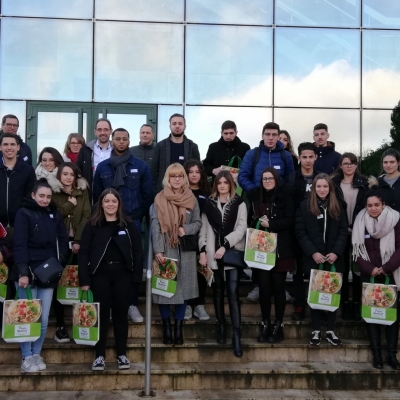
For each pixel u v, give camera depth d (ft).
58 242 17.06
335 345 18.11
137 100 31.04
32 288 16.60
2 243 17.10
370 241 17.90
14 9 30.42
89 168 21.47
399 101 32.27
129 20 31.12
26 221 16.49
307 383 17.13
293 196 18.75
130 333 18.51
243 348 17.94
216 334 18.74
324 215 18.15
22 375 16.42
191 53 31.45
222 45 31.65
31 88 30.32
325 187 18.04
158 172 21.75
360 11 32.37
